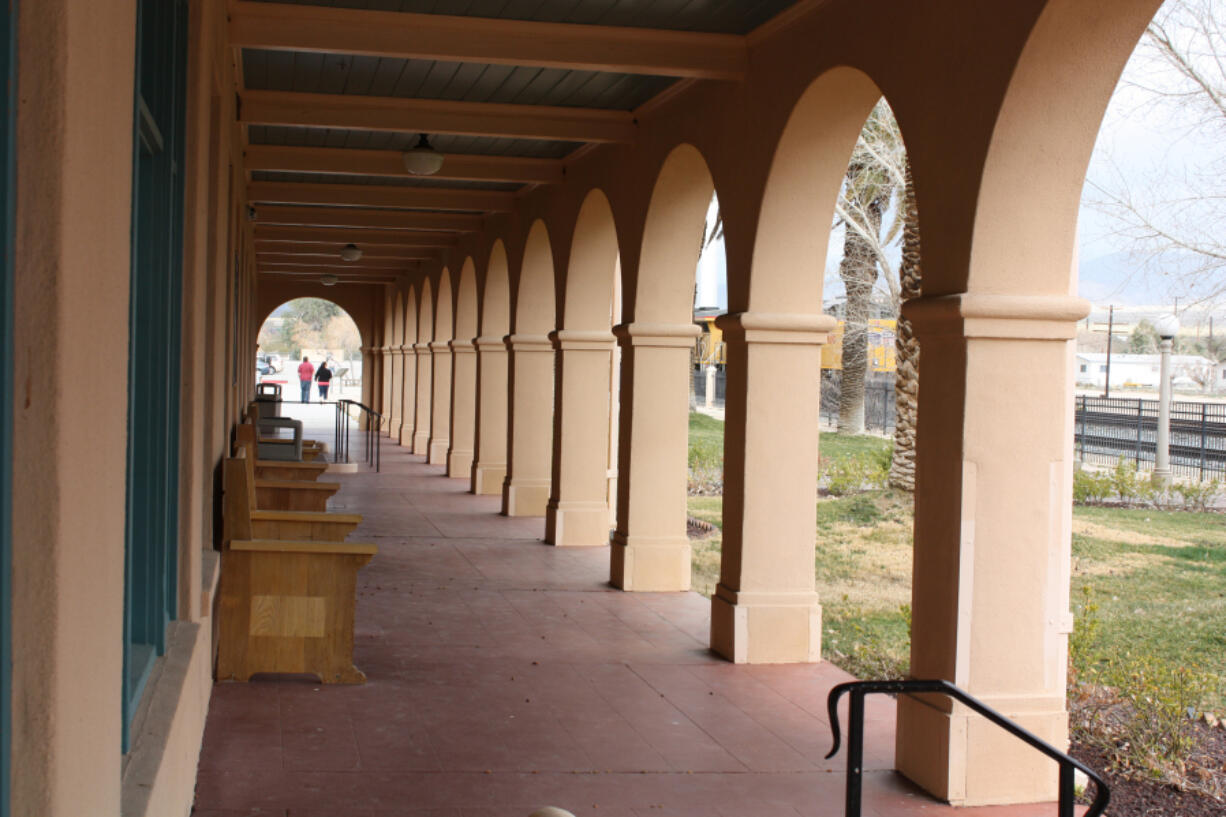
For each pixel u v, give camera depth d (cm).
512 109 993
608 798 531
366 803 504
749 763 590
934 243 559
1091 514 1673
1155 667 791
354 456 2339
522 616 917
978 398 532
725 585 822
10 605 140
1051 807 538
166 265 387
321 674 688
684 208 998
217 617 677
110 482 185
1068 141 514
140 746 314
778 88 732
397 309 2898
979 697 538
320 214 1698
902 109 587
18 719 142
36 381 142
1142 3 475
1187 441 2317
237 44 720
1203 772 633
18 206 140
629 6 710
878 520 1614
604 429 1277
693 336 1032
